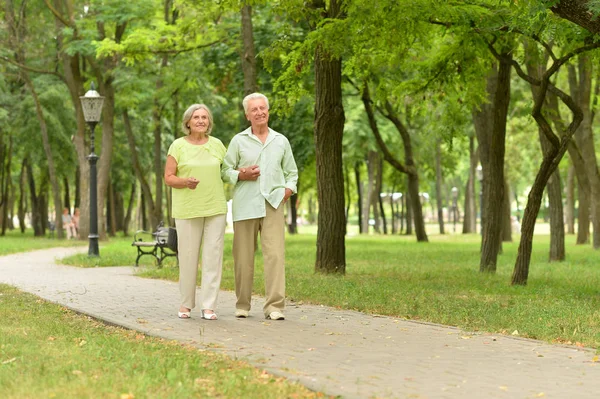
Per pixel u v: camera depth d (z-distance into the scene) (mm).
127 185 49531
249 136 10188
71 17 34906
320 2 16047
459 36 14828
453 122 19016
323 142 17172
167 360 6832
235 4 15445
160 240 19688
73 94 38156
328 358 7332
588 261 23781
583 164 28125
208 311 10086
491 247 18547
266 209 10141
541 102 14250
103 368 6504
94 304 11594
